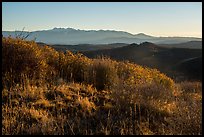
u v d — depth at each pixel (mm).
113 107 7770
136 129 6602
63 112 7293
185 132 6293
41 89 8602
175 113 7531
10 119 6465
